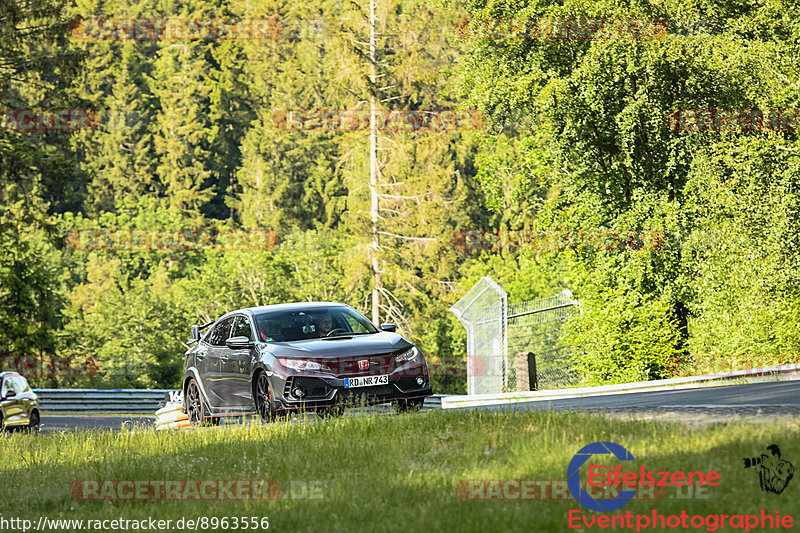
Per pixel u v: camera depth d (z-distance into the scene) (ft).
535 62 309.83
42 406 461.78
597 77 285.23
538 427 112.47
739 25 295.48
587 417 114.93
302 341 157.07
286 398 147.95
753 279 254.47
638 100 283.59
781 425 94.53
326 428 129.59
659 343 273.75
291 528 82.07
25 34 580.71
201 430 148.25
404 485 90.48
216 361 170.50
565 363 292.81
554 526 71.82
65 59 583.99
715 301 265.54
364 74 655.76
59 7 580.30
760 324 246.06
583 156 296.71
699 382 205.77
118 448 140.77
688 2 302.66
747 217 262.06
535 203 341.00
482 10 316.60
